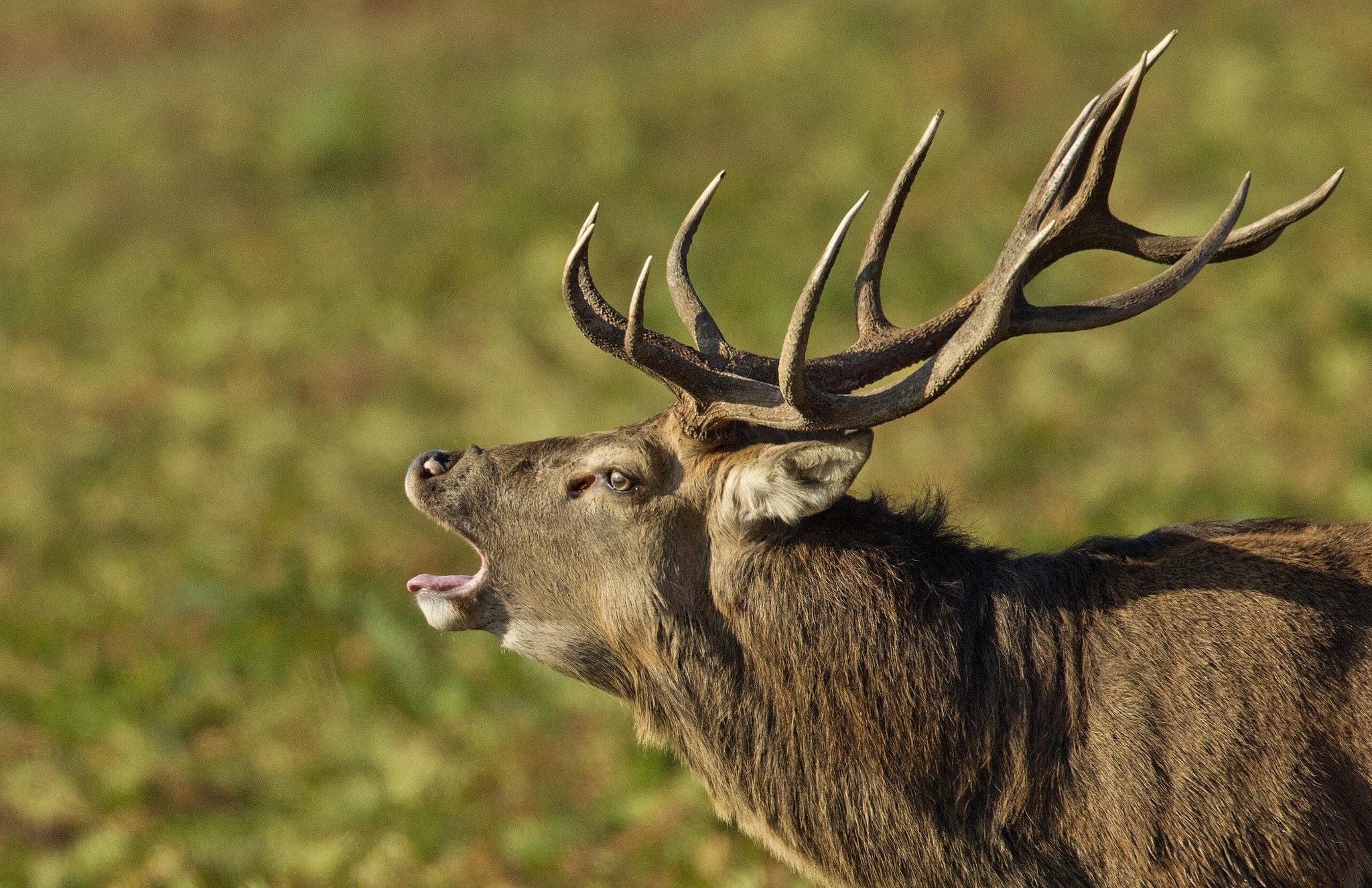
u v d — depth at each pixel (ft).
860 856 53.78
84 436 133.18
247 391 138.41
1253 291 124.36
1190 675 50.70
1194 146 154.51
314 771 87.76
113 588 108.78
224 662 98.32
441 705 91.25
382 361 141.28
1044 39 182.29
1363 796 49.34
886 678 52.60
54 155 196.95
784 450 50.65
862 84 180.96
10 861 81.87
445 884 76.69
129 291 160.86
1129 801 50.01
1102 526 98.73
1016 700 52.16
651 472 54.08
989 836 52.06
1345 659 50.42
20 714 96.32
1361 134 150.51
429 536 110.32
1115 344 120.78
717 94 187.01
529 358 134.72
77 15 256.11
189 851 80.74
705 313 56.34
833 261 46.68
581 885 75.61
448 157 179.63
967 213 149.28
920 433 113.29
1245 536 55.01
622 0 236.02
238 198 177.47
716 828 77.20
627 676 56.75
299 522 114.21
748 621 53.67
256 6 253.03
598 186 168.04
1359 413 107.45
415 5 246.27
